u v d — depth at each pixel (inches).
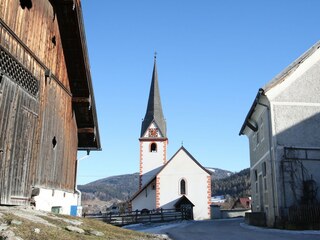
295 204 864.9
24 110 518.9
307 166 892.6
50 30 614.2
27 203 529.3
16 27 494.0
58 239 331.9
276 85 930.7
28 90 532.7
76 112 772.0
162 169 2214.6
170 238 596.1
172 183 2196.1
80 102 738.8
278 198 869.8
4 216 347.9
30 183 539.2
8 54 468.4
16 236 299.9
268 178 951.0
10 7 476.4
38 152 566.9
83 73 709.3
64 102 690.8
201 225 1099.9
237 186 5974.4
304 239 577.0
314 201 866.1
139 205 2330.2
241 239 597.9
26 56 523.8
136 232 530.9
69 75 713.0
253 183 1176.8
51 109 621.9
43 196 583.5
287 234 680.4
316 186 878.4
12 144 486.6
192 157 2223.2
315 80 946.7
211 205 2181.3
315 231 724.0
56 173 654.5
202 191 2178.9
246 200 3442.4
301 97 933.2
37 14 563.8
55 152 647.8
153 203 2267.5
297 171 887.1
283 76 931.3
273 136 907.4
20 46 505.7
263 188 1013.2
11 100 482.0
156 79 2878.9
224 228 922.7
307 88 940.0
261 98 955.3
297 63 944.3
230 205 3668.8
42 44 581.9
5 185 470.9
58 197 657.0
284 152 896.9
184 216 1664.6
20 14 506.6
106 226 501.4
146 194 2306.8
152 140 2642.7
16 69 494.3
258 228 886.4
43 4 586.6
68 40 670.5
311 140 909.8
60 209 671.1
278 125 914.1
